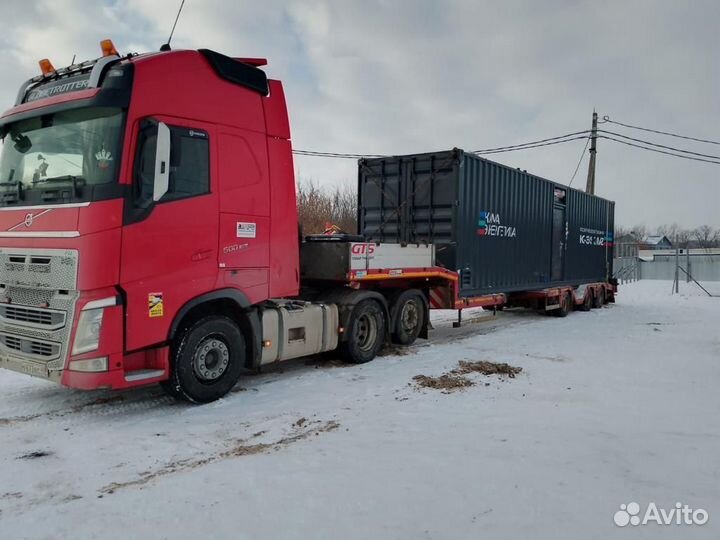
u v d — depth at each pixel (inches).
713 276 1293.1
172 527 127.7
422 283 389.4
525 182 491.8
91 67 214.1
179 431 200.8
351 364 313.9
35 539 124.0
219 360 239.9
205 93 229.0
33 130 220.5
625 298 829.2
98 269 195.8
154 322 210.7
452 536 121.2
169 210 214.2
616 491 143.3
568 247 587.2
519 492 142.6
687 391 249.6
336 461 166.7
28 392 254.1
